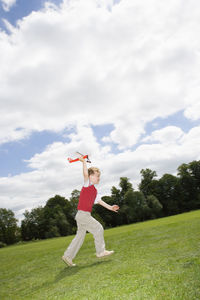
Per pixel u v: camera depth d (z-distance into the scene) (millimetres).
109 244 5902
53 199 60406
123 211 57938
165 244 4289
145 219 58594
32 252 8414
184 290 1791
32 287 2930
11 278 3830
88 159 3971
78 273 3131
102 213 60375
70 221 58344
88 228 3787
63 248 7766
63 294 2262
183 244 3932
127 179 63656
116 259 3629
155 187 62812
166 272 2369
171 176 62438
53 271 3707
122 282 2273
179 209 59750
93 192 3830
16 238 56688
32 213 57438
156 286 1989
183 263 2625
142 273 2482
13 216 57188
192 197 60375
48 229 55562
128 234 7871
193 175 61938
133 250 4234
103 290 2113
